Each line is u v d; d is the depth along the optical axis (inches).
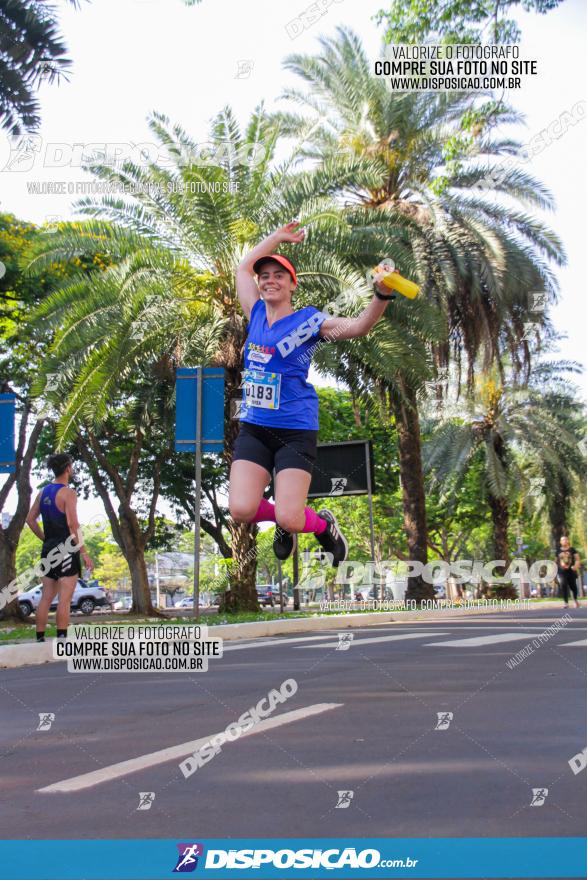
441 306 917.8
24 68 376.5
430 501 1871.3
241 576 756.0
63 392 710.5
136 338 693.3
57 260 717.9
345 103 912.3
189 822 133.2
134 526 1173.1
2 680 310.5
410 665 316.8
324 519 183.9
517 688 256.2
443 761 165.9
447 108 874.8
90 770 166.9
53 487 404.8
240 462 181.9
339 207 695.1
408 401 839.7
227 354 736.3
